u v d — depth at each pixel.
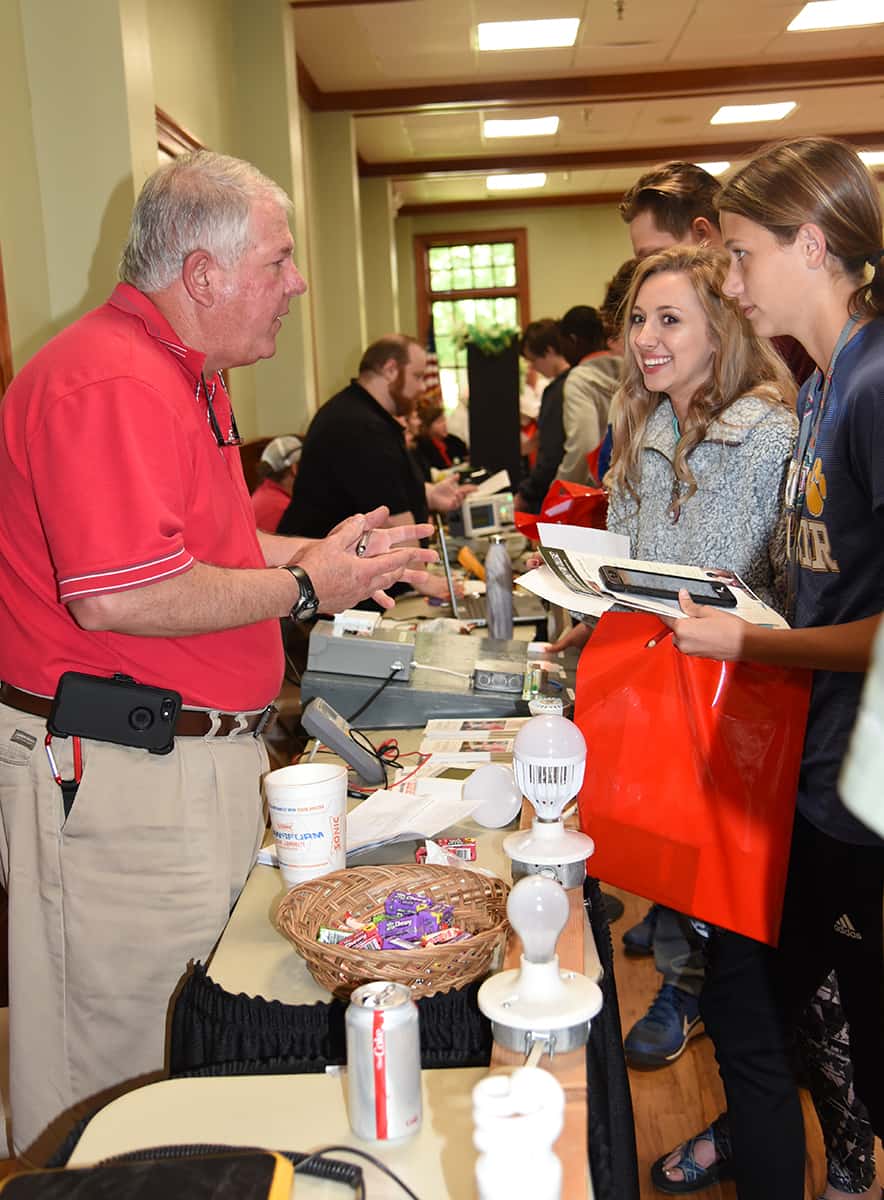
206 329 1.57
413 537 1.83
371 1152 0.93
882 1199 1.88
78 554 1.40
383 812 1.56
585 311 4.39
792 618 1.53
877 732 0.59
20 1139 1.54
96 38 3.12
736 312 1.70
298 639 3.28
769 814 1.41
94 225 3.19
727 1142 1.98
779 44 7.05
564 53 7.09
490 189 11.19
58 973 1.53
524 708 2.05
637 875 1.50
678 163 2.28
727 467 1.70
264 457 4.53
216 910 1.54
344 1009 1.10
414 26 6.43
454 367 12.16
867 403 1.23
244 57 5.60
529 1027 0.92
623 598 1.40
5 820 1.54
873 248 1.34
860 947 1.45
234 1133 0.97
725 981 1.55
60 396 1.43
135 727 1.50
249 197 1.54
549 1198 0.70
